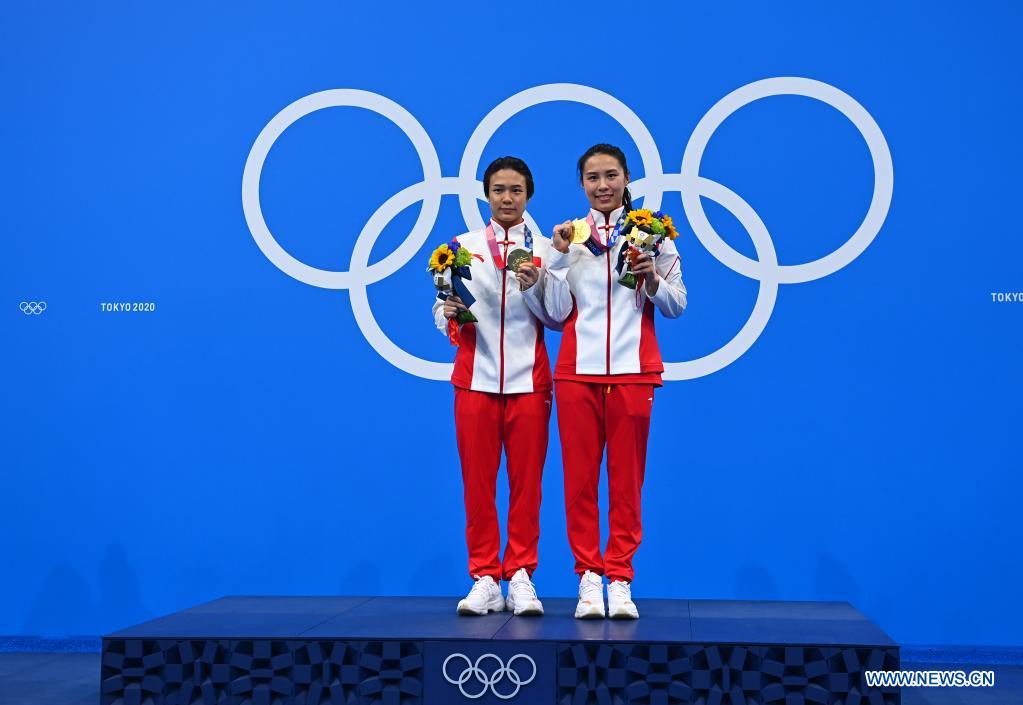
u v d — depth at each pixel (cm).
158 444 883
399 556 870
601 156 696
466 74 884
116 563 880
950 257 841
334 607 730
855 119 853
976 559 828
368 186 886
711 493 852
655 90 870
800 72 859
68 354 891
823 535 841
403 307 880
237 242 888
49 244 895
